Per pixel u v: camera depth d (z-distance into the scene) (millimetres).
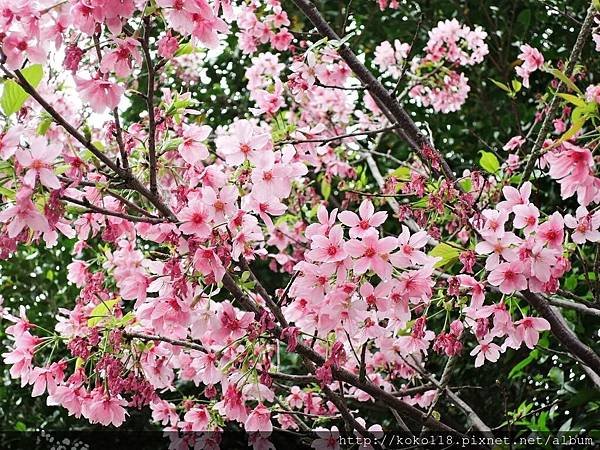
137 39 1974
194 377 2893
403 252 2117
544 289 2176
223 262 2164
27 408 5074
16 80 1913
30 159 1875
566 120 3820
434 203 2463
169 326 2373
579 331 3707
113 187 2197
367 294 2133
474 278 2479
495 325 2369
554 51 4703
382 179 4141
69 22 1903
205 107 5395
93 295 2742
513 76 4984
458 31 4195
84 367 2539
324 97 4391
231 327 2297
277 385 3248
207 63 5586
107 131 2367
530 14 4758
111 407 2436
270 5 3803
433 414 2936
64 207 2014
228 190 2174
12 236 1892
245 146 2246
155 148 2332
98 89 1987
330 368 2211
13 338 2795
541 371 4188
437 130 5152
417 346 2693
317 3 5309
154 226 2221
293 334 2195
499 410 4383
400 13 5285
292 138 2805
